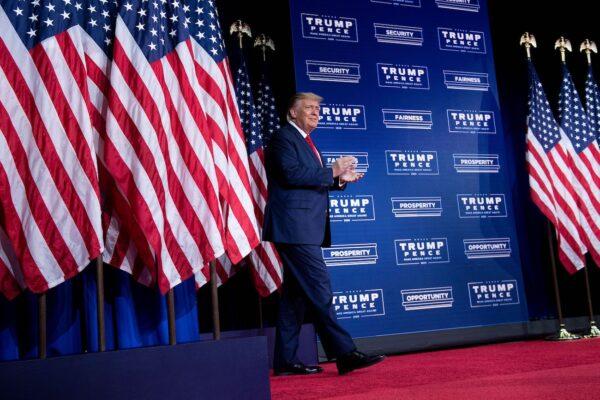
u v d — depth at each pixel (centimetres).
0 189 285
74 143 295
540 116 626
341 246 560
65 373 257
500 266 609
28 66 296
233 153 387
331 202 564
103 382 263
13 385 249
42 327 279
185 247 316
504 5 723
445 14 641
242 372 291
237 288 591
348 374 401
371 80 598
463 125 624
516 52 719
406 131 601
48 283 282
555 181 614
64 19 307
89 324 326
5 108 290
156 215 309
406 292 572
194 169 325
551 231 661
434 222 594
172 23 339
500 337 594
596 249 616
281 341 424
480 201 615
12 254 300
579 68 726
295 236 400
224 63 373
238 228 381
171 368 277
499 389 292
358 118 586
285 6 647
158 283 306
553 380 311
